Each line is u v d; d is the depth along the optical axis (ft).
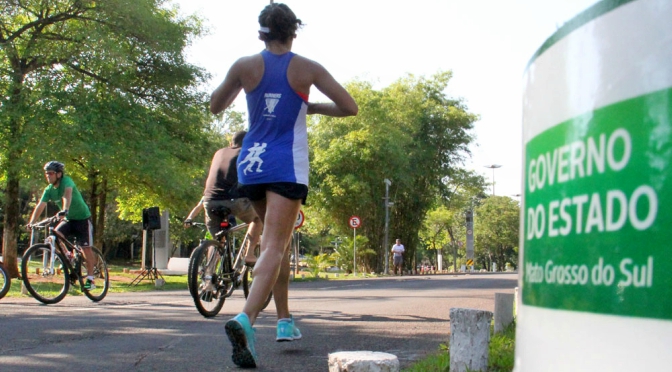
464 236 271.90
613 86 4.04
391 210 136.56
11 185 62.59
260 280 12.19
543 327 4.64
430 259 305.32
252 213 22.71
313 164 128.36
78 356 14.69
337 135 128.77
